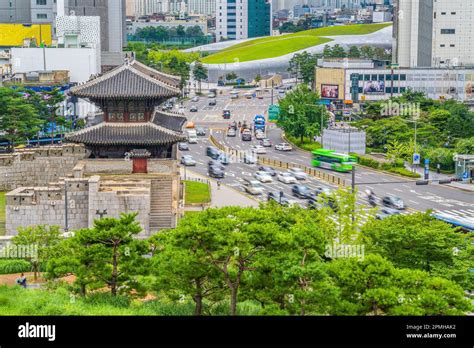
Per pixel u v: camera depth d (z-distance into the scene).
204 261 181.38
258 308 188.50
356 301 174.38
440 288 172.88
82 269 197.12
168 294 190.00
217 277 183.38
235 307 180.75
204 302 196.38
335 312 170.75
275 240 179.50
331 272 177.88
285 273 173.62
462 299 171.38
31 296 198.25
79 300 194.50
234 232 179.75
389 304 169.50
